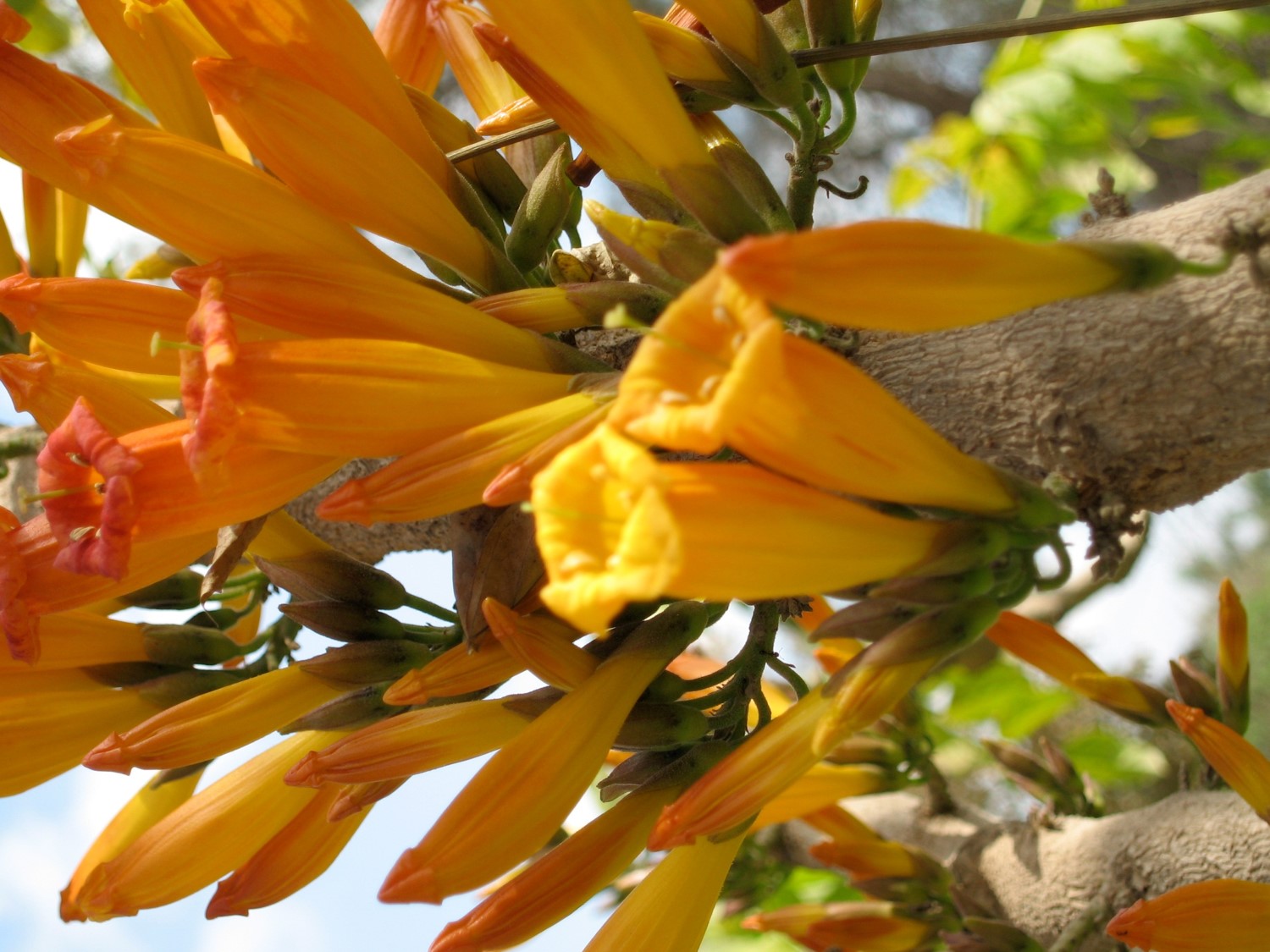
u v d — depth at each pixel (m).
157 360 0.48
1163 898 0.51
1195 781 0.59
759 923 0.59
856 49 0.50
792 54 0.50
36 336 0.50
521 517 0.48
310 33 0.47
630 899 0.49
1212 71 0.94
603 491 0.41
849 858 0.59
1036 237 0.99
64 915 0.54
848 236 0.42
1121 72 0.93
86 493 0.46
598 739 0.48
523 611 0.48
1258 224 0.46
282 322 0.46
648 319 0.48
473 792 0.47
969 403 0.48
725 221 0.47
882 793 0.60
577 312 0.48
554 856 0.48
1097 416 0.47
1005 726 0.87
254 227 0.47
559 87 0.48
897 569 0.44
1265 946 0.50
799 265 0.41
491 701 0.49
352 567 0.51
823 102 0.51
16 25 0.48
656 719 0.48
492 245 0.50
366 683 0.50
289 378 0.45
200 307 0.45
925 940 0.59
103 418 0.48
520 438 0.46
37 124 0.48
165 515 0.46
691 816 0.47
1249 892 0.50
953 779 0.95
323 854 0.50
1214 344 0.46
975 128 1.03
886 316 0.42
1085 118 0.96
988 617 0.45
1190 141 1.51
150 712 0.52
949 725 0.92
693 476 0.42
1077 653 0.57
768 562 0.43
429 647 0.51
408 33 0.55
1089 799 0.61
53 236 0.58
